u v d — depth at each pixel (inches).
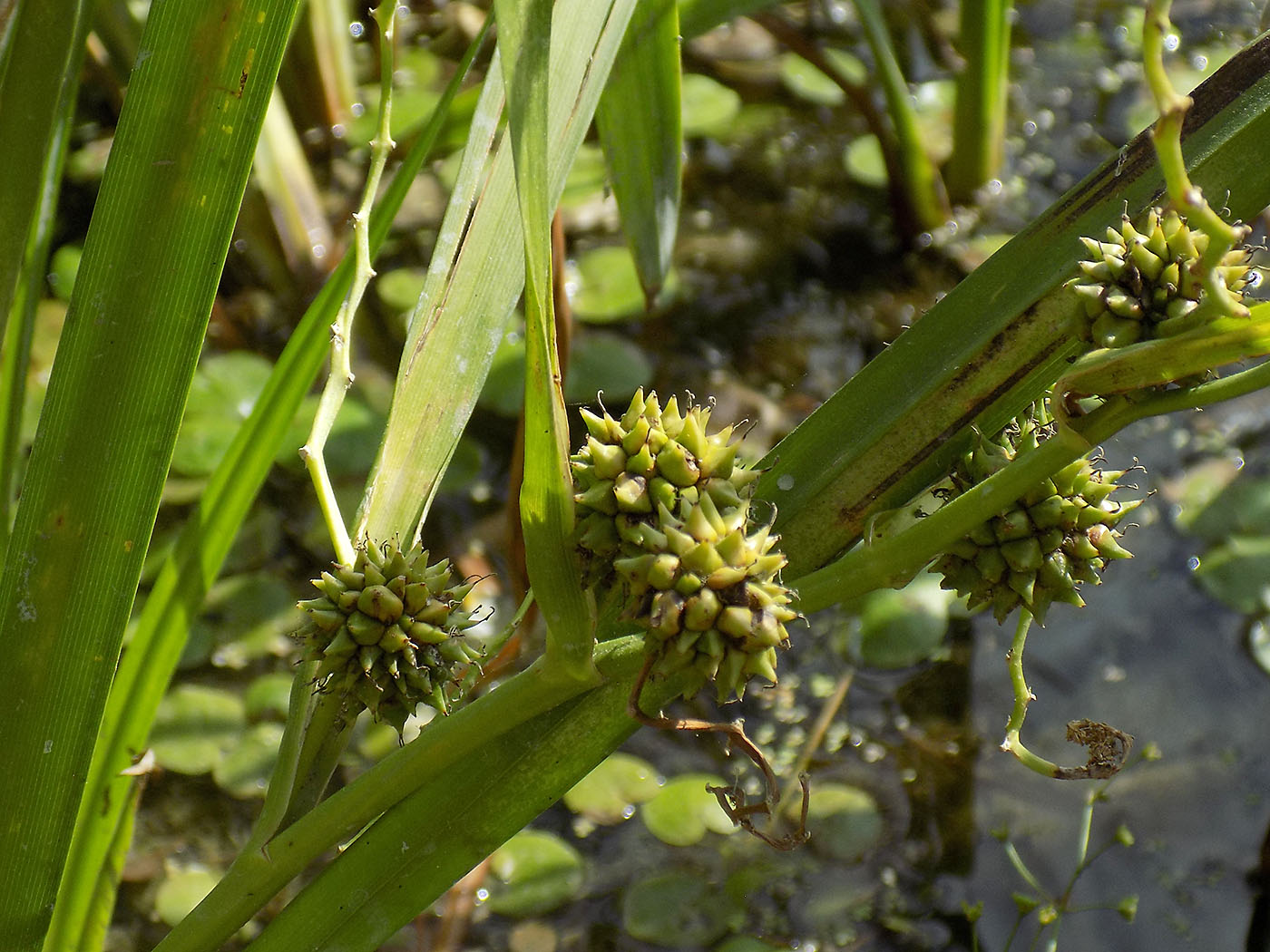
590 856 26.2
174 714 28.0
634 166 25.3
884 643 29.3
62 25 21.8
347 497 31.7
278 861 21.3
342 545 21.1
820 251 38.2
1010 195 39.7
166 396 20.6
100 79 39.4
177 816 26.5
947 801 26.5
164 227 20.4
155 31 20.2
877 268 37.8
